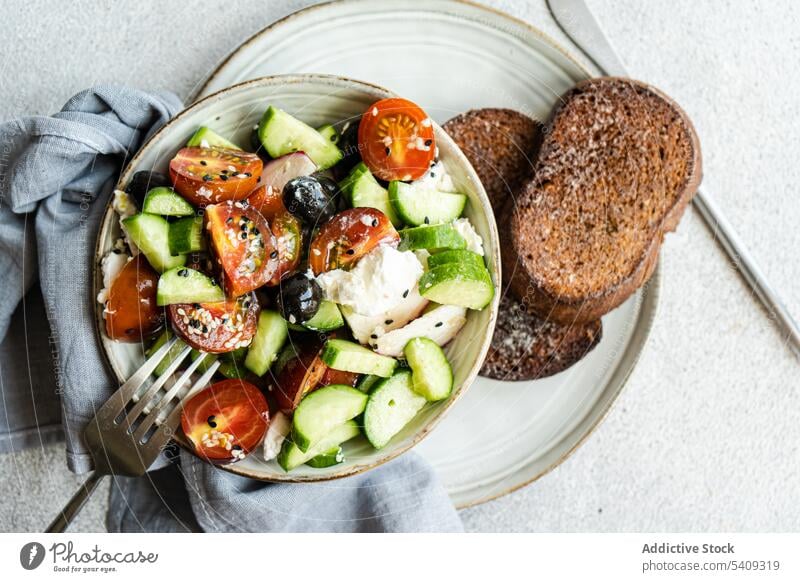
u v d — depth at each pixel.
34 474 0.52
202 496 0.49
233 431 0.45
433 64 0.51
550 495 0.54
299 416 0.45
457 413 0.51
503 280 0.51
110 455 0.45
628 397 0.54
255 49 0.49
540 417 0.52
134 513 0.52
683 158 0.51
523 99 0.51
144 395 0.45
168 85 0.51
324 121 0.47
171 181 0.44
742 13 0.54
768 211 0.54
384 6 0.50
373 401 0.45
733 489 0.55
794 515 0.54
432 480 0.50
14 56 0.51
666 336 0.54
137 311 0.45
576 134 0.51
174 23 0.52
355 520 0.50
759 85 0.54
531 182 0.50
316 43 0.50
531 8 0.53
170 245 0.44
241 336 0.44
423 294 0.45
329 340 0.45
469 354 0.46
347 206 0.46
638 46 0.54
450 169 0.46
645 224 0.51
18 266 0.48
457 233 0.45
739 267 0.54
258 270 0.44
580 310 0.50
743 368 0.55
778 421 0.55
